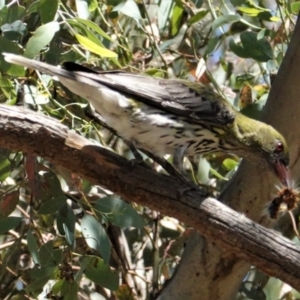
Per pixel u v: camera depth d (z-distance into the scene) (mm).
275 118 10438
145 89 9914
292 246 8469
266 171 10164
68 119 10930
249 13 11375
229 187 10195
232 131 10602
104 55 9578
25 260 12766
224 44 13297
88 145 8688
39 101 9969
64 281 9445
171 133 10086
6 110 8500
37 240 11352
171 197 8711
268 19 11398
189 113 10211
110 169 8750
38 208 10203
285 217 11875
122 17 12969
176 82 10406
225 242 8617
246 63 13430
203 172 11930
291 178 10344
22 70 9555
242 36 11336
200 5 12141
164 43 12188
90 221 9383
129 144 10031
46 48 10578
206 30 12922
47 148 8602
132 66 11938
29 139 8500
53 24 9289
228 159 11672
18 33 9586
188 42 13148
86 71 9508
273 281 11227
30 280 11633
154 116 9922
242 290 11266
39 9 9844
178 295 10055
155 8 13180
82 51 11820
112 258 12641
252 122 10703
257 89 11977
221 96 10961
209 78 12094
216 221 8586
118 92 9648
